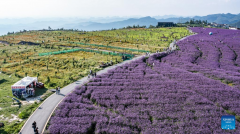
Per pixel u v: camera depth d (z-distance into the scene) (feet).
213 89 121.49
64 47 304.91
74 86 132.46
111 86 125.80
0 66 192.95
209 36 372.99
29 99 115.34
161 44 329.93
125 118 89.76
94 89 120.78
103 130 80.18
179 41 322.14
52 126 80.89
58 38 398.62
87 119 87.20
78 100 105.29
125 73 153.17
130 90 120.26
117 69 164.76
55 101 107.76
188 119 89.45
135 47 302.04
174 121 88.43
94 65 193.06
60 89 126.72
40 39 385.09
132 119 88.99
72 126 81.05
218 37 353.92
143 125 84.64
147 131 80.23
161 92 117.19
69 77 152.35
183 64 184.14
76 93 115.14
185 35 434.71
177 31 520.83
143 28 645.92
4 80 149.48
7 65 196.24
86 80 144.97
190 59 202.80
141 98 111.65
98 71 165.78
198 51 240.73
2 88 132.36
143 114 94.07
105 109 98.32
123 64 183.62
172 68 168.35
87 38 396.78
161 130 80.94
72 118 87.81
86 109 96.22
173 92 117.91
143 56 220.02
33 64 200.95
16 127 84.48
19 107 104.63
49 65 197.16
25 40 372.58
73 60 216.33
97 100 106.32
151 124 85.66
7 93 123.24
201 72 161.07
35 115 91.81
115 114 92.84
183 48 261.65
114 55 242.17
